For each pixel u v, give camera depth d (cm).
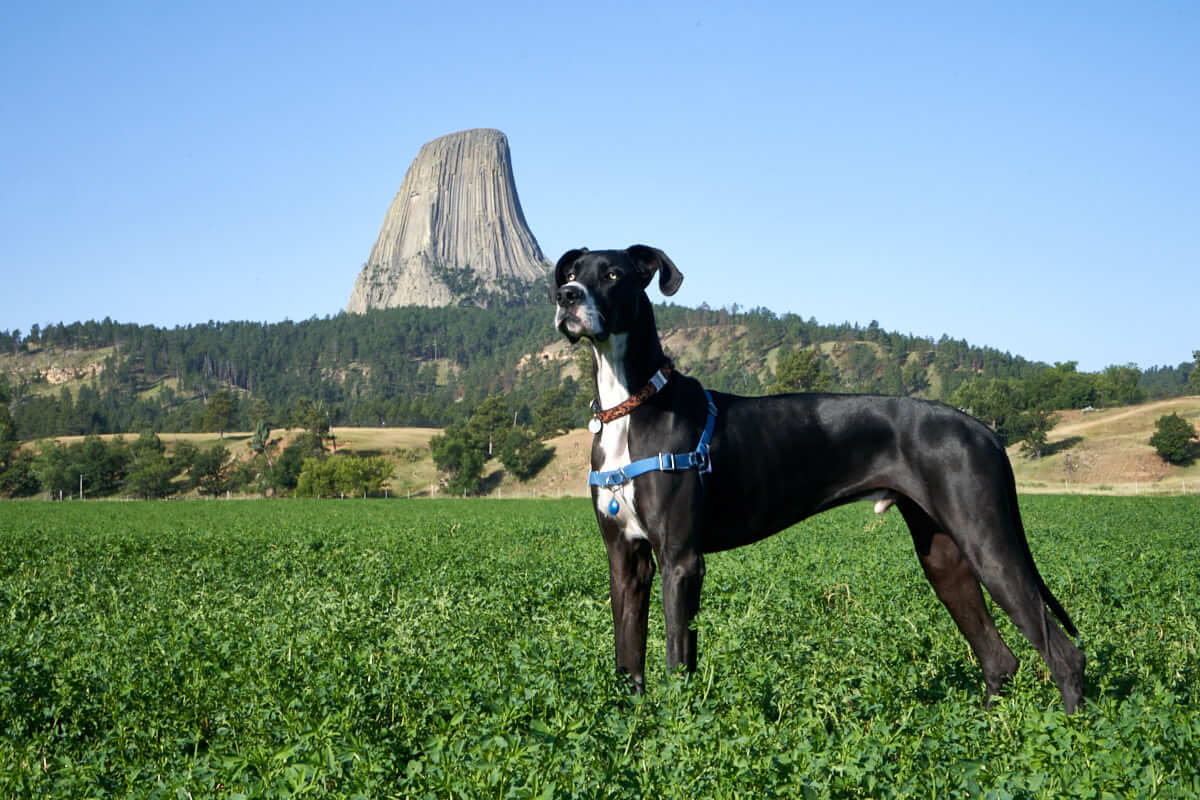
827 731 546
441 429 17850
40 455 13575
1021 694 582
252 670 633
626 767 437
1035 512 3325
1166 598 1065
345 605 898
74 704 610
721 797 396
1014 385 13675
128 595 1175
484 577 1374
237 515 4369
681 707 493
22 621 971
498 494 11719
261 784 412
